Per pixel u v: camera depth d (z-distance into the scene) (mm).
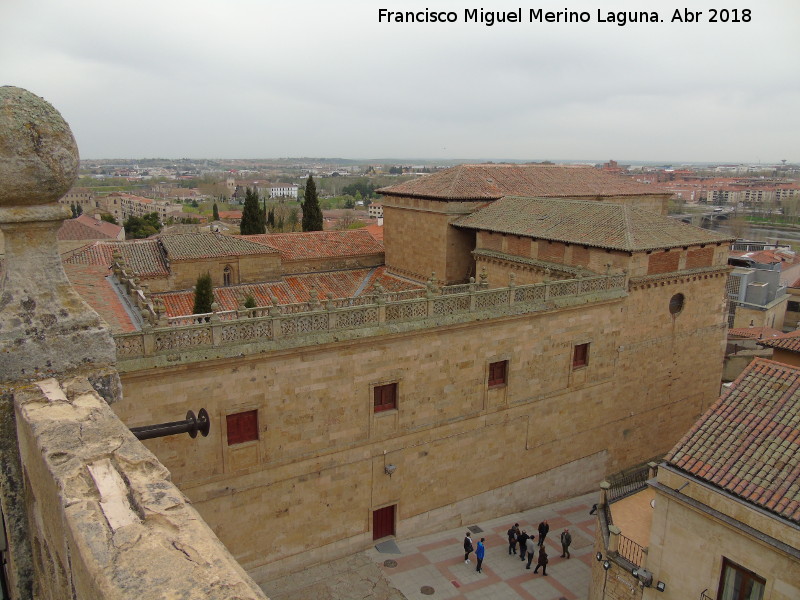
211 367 23906
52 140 7664
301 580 27375
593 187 51938
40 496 6848
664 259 36562
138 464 6289
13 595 8414
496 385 32656
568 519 34469
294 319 25562
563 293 33219
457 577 28516
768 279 79500
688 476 19938
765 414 21141
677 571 20672
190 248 45094
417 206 46906
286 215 169250
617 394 37312
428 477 31016
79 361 8211
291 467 26703
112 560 4781
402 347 28703
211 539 5195
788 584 17391
